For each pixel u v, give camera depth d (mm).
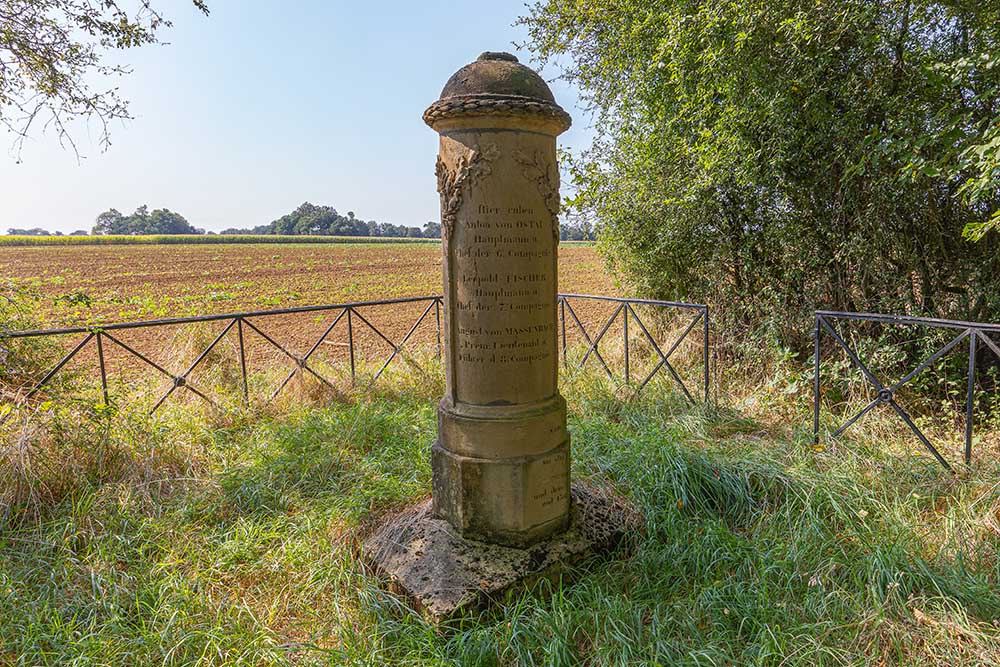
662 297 6711
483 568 2561
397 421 4594
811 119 4414
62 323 6547
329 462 3857
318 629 2355
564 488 2834
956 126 3666
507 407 2650
